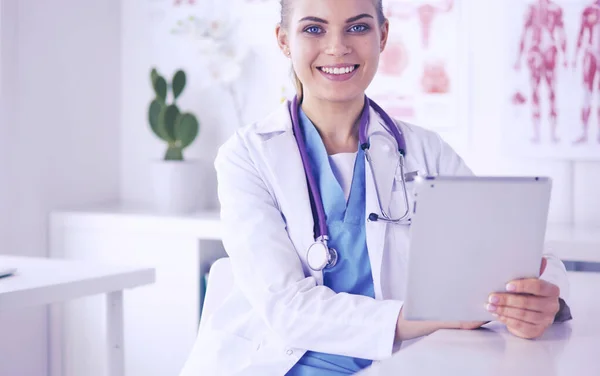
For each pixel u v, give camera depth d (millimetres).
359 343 1324
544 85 2619
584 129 2588
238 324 1580
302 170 1600
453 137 2756
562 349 1106
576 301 1460
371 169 1601
